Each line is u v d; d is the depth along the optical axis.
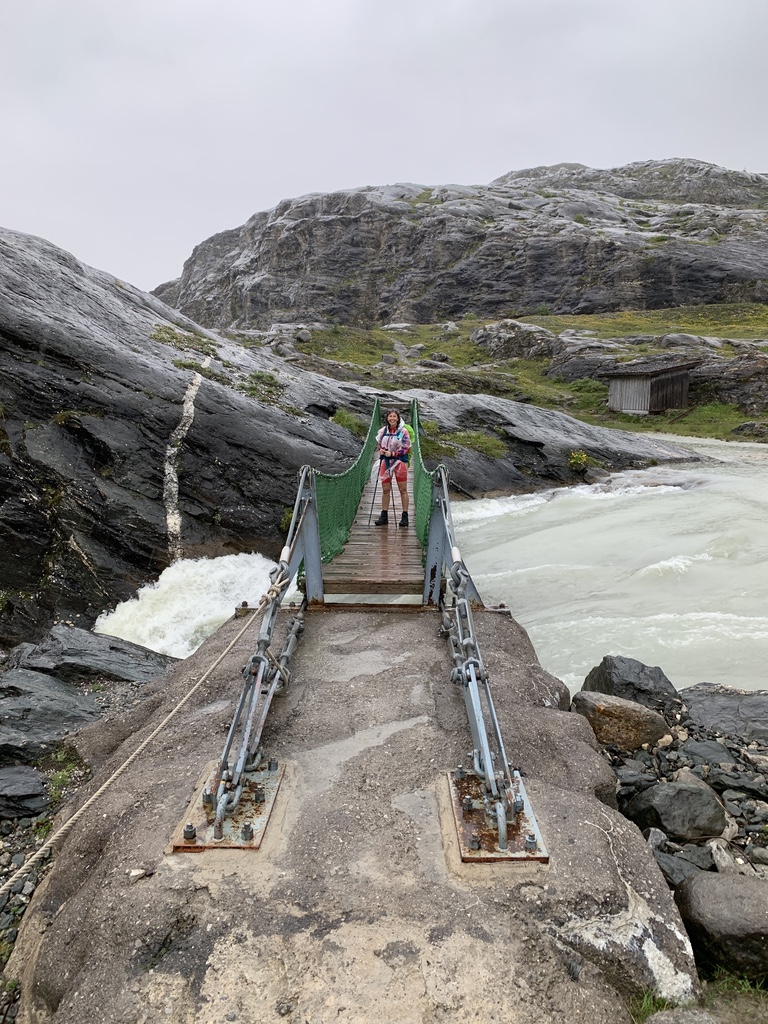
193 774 3.92
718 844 4.41
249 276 95.69
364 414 24.02
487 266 75.25
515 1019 2.44
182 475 15.46
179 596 13.46
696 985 2.75
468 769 3.81
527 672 5.40
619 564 13.42
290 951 2.67
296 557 5.80
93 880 3.17
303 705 4.71
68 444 14.55
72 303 19.52
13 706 6.19
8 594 12.35
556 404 41.53
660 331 54.47
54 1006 2.75
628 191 111.19
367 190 96.00
